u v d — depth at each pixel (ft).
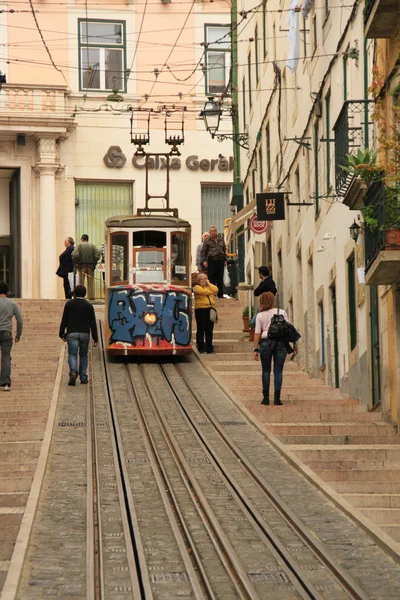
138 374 177.06
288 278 214.28
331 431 132.57
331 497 99.50
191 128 309.42
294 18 183.62
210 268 234.99
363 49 145.07
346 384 159.74
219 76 312.91
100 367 182.70
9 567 77.36
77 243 303.89
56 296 299.79
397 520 98.27
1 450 121.49
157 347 187.32
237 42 286.25
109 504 98.17
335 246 165.27
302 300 200.95
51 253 298.97
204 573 77.00
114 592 72.59
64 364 182.09
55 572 77.36
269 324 149.28
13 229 302.45
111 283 191.01
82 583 74.64
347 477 111.04
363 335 148.97
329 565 78.95
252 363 183.62
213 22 312.50
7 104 294.46
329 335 171.83
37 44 304.30
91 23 307.78
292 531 89.66
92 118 304.71
